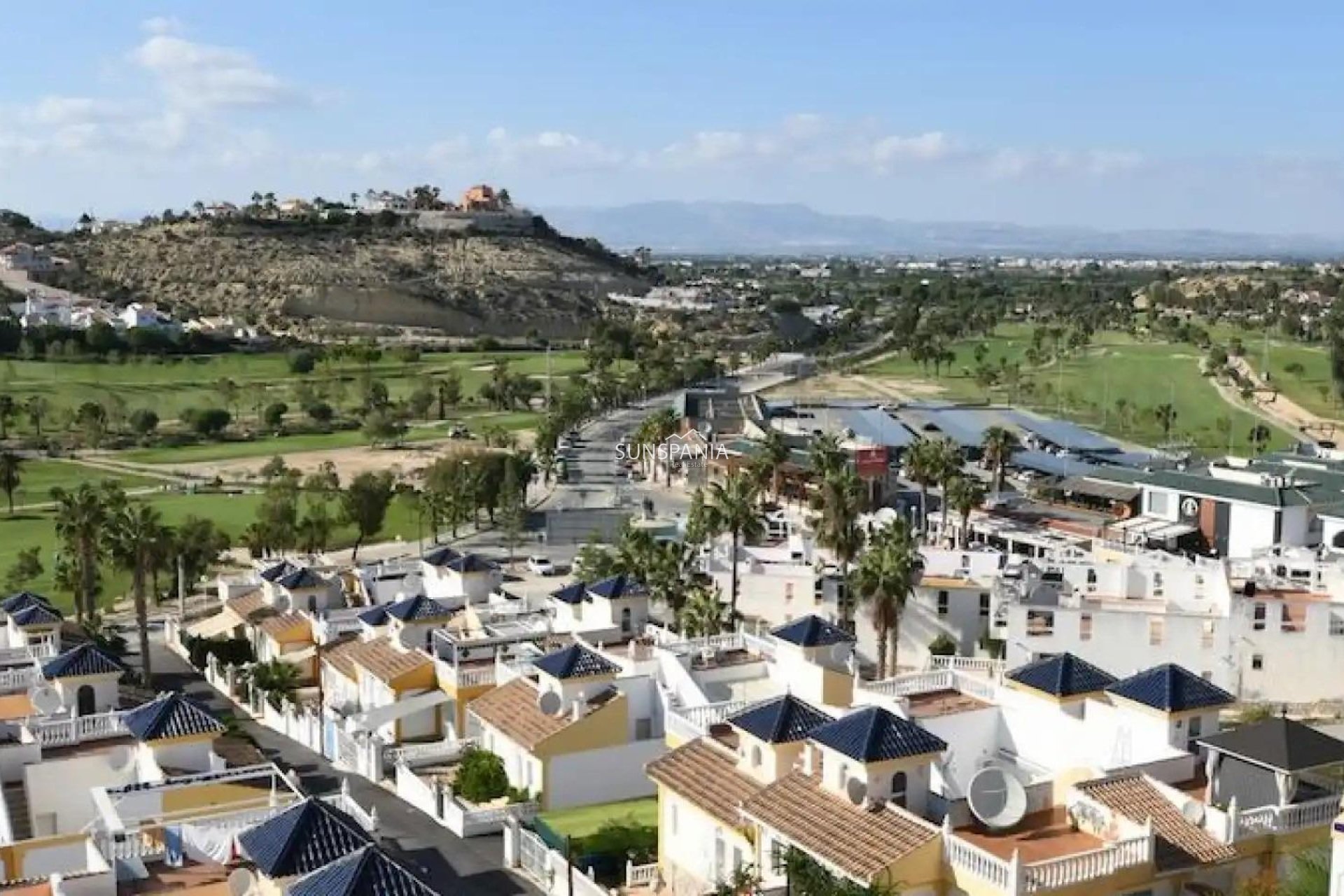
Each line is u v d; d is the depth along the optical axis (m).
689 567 115.12
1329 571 106.62
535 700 79.00
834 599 116.69
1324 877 42.72
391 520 190.38
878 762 52.69
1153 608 101.00
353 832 49.12
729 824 56.56
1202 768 58.41
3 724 66.50
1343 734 92.31
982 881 48.16
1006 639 101.25
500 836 72.25
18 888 48.59
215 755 65.25
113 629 124.00
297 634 109.19
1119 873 48.50
